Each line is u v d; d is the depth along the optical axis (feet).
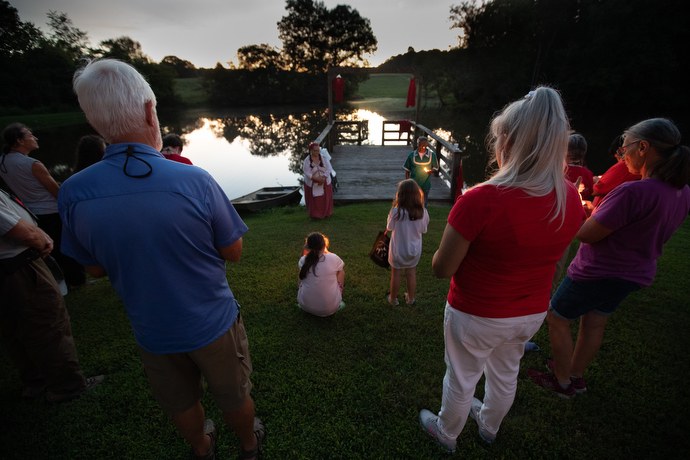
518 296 4.60
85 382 7.75
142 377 8.09
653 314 10.19
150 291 3.94
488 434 6.29
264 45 192.34
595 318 6.76
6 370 8.50
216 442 6.40
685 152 5.40
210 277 4.29
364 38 198.39
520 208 4.04
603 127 94.58
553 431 6.59
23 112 140.36
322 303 9.86
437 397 7.38
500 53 128.36
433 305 11.09
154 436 6.66
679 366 8.11
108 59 3.77
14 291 6.32
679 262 13.79
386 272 13.53
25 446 6.49
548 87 4.01
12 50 150.51
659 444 6.25
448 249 4.52
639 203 5.65
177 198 3.76
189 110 176.96
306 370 8.21
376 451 6.28
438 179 32.83
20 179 10.66
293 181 47.67
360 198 27.04
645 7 105.40
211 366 4.61
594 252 6.37
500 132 4.31
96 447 6.49
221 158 63.52
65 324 7.24
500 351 5.26
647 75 105.09
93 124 3.76
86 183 3.68
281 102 193.57
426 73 146.20
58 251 11.71
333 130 46.88
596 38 109.81
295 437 6.54
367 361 8.53
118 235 3.66
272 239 17.79
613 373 7.93
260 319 10.33
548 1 122.83
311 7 191.01
